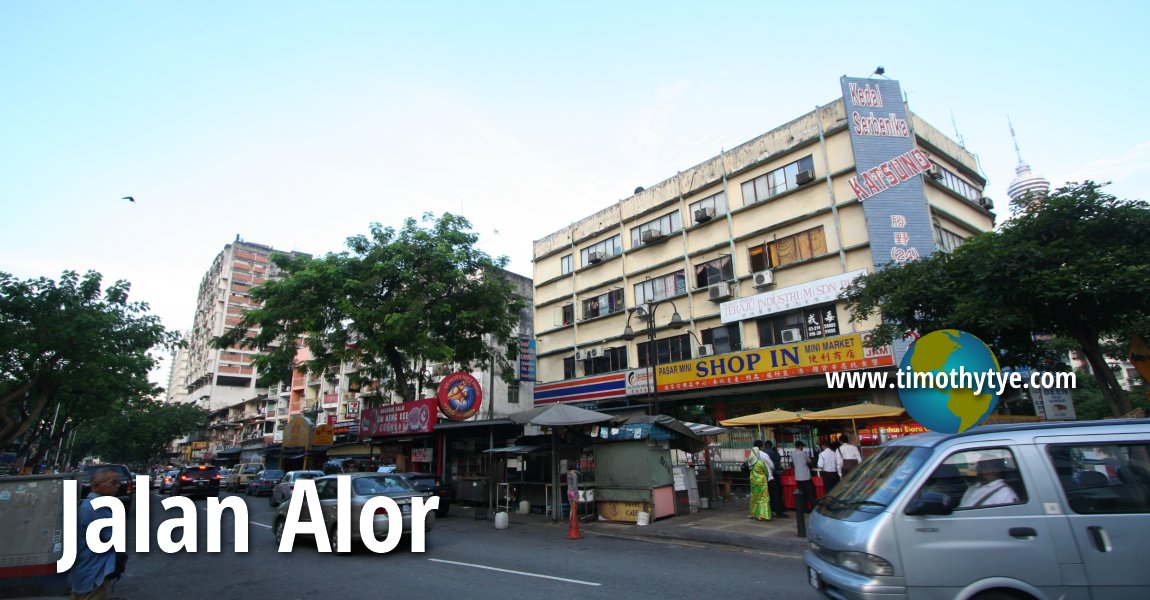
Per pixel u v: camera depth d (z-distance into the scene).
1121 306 9.35
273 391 63.06
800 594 6.80
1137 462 4.57
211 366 83.75
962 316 9.91
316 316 21.36
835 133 19.72
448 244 22.45
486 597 7.11
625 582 7.71
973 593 4.35
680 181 24.27
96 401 27.33
